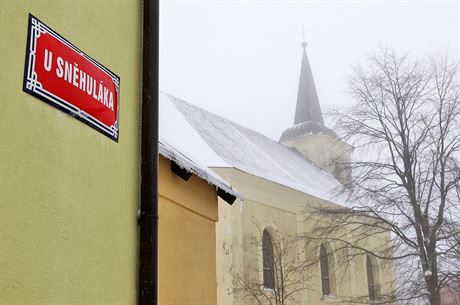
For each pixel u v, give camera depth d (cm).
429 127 1825
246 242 2145
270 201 2359
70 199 291
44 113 276
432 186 1781
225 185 641
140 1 402
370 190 1858
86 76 316
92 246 306
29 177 262
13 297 246
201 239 635
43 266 266
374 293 2991
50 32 288
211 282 646
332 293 2650
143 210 364
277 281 2061
